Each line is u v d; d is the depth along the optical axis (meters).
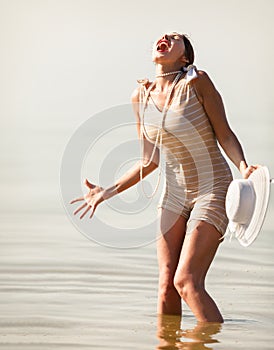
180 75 17.14
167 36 17.33
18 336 15.63
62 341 15.34
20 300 18.23
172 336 15.73
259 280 20.28
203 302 16.56
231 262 22.00
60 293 18.88
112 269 21.09
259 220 15.69
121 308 17.80
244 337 15.73
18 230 25.66
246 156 36.69
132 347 15.02
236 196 16.16
